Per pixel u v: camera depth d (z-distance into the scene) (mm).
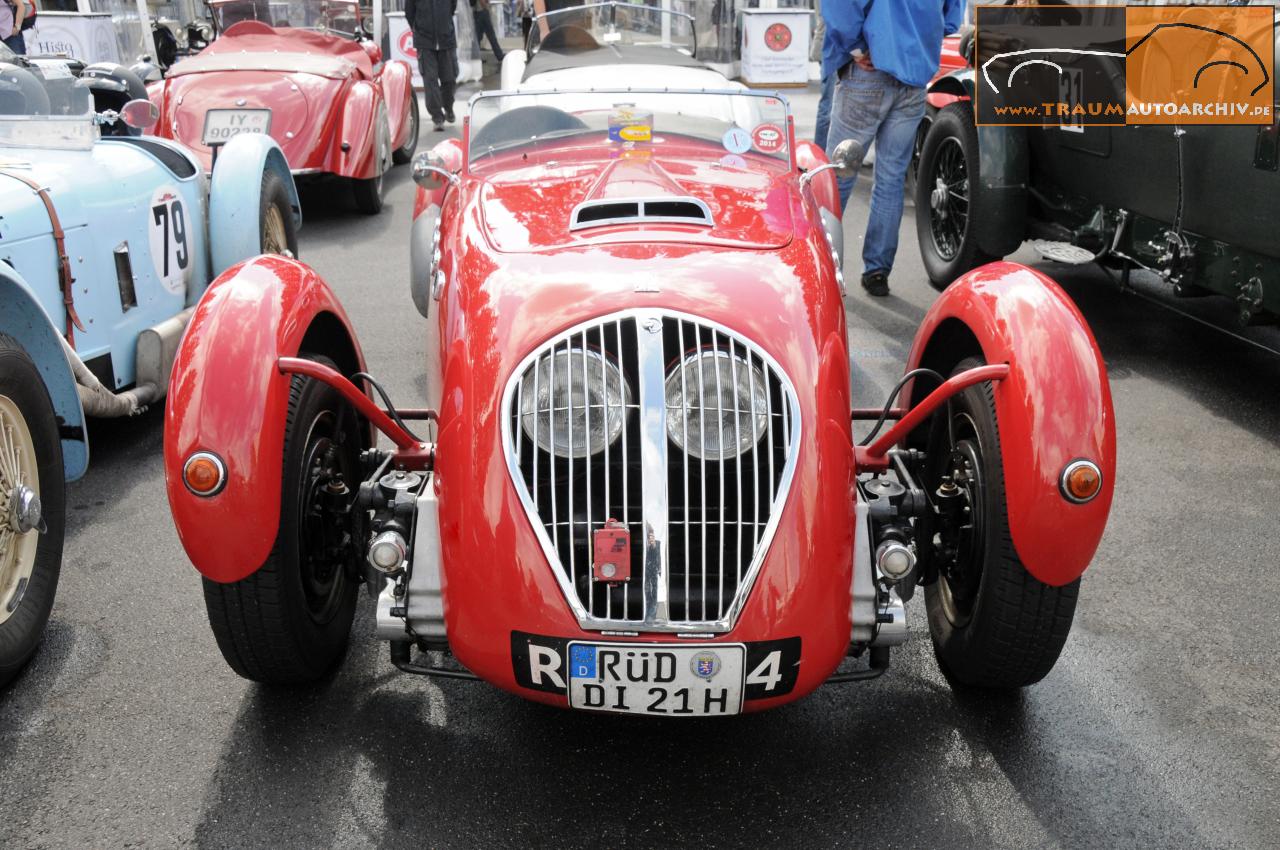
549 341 2480
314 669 2949
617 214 3006
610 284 2590
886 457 2994
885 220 6469
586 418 2359
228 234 5102
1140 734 2885
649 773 2717
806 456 2438
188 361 2594
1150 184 5098
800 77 15781
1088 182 5680
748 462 2418
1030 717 2945
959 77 6527
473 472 2428
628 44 6934
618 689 2363
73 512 4074
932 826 2541
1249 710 2994
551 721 2914
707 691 2363
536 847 2465
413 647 3201
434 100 12523
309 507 2861
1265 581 3646
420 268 5121
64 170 4145
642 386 2396
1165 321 6227
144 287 4551
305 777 2680
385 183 10164
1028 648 2717
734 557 2381
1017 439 2564
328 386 2977
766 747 2816
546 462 2418
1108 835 2521
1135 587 3611
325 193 9812
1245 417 4965
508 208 3090
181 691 3018
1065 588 2639
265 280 2824
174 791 2627
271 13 9984
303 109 8336
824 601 2404
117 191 4348
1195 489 4281
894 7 5836
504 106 3701
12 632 2969
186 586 3574
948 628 3020
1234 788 2686
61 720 2891
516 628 2357
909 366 3330
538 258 2752
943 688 3066
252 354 2619
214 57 8875
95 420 4934
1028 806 2609
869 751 2801
